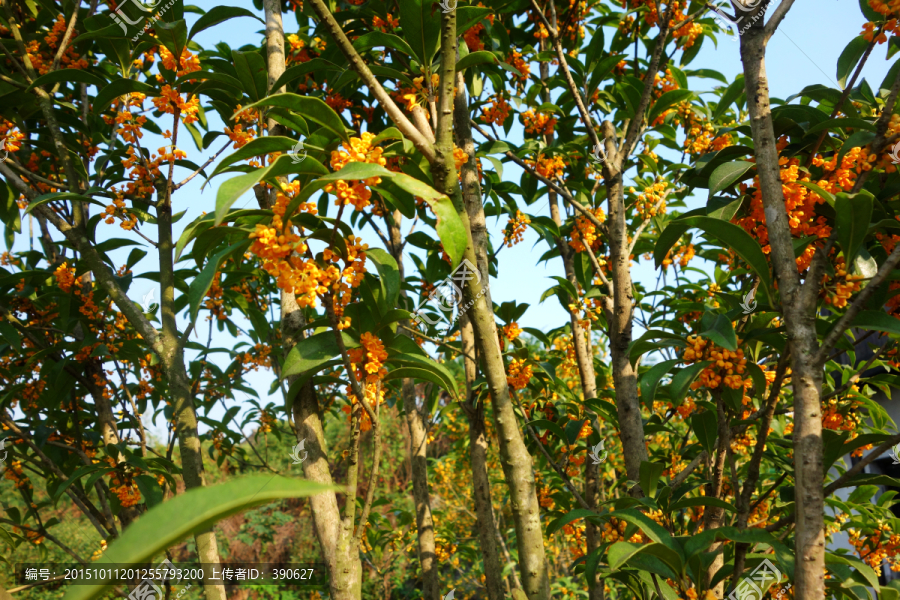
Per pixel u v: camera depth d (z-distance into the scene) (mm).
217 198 1188
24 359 3117
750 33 1526
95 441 3449
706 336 1679
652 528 1549
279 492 437
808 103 2438
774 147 1488
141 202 2391
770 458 2662
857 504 3055
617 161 2811
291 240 1358
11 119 2615
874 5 1617
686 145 3736
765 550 1869
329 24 1425
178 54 2209
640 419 2611
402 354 1742
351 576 1618
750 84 1522
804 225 1639
